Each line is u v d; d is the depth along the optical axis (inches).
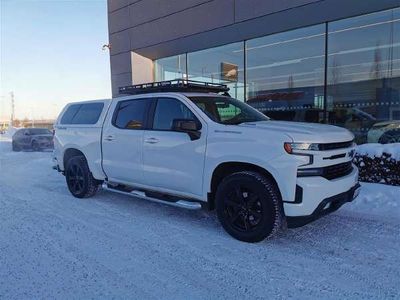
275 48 436.1
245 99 470.0
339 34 386.6
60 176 388.5
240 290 130.7
